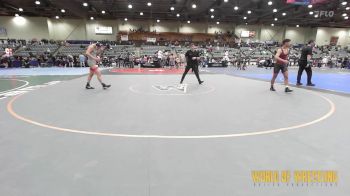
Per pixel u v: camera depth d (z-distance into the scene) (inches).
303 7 1033.5
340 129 161.9
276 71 315.9
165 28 1654.8
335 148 130.3
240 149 127.3
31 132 150.3
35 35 1397.6
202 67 938.1
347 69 930.7
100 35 1560.0
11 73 593.6
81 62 895.1
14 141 135.3
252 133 151.9
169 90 323.9
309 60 364.2
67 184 93.2
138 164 109.8
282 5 1031.6
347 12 1164.5
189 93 299.9
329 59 1097.4
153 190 89.9
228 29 1712.6
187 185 93.4
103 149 125.6
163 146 130.1
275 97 275.6
